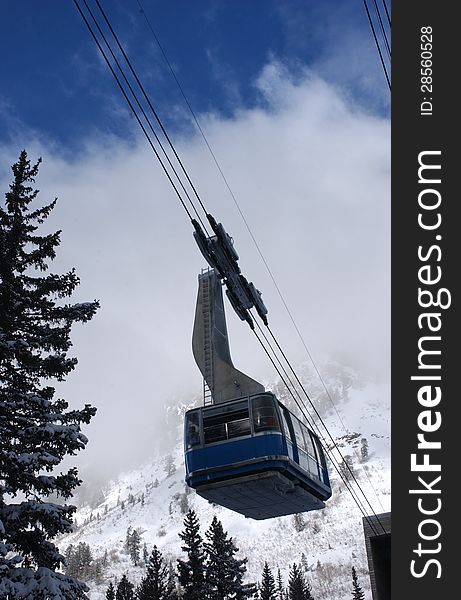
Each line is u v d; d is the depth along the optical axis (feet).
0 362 84.79
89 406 85.10
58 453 81.61
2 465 77.82
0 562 71.92
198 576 200.03
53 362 84.94
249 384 103.09
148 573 227.40
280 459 93.04
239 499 99.91
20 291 87.30
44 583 72.84
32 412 84.07
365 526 119.44
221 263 90.43
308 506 109.40
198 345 110.73
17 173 93.40
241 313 93.71
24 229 91.97
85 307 90.74
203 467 95.40
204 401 105.40
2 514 75.77
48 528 78.59
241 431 95.35
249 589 205.87
